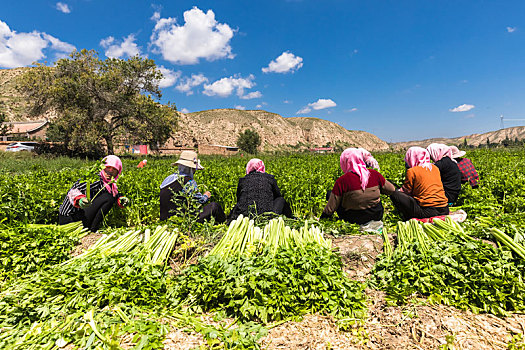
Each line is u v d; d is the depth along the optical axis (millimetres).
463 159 6098
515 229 3057
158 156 39188
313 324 2453
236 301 2447
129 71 34188
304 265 2609
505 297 2461
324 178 7879
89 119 32438
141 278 2717
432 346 2150
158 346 2135
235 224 3523
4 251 3453
